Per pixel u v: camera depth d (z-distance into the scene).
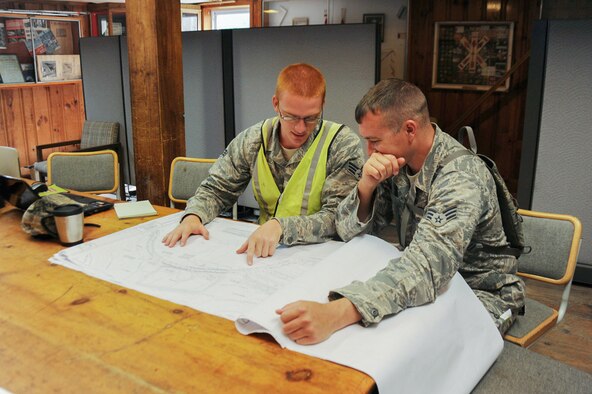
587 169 2.94
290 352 0.96
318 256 1.41
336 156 1.67
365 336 1.00
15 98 5.25
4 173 2.87
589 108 2.87
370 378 0.88
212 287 1.23
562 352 2.46
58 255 1.42
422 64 5.18
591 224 3.00
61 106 5.71
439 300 1.14
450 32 4.98
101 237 1.58
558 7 4.12
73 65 5.66
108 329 1.04
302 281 1.17
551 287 3.12
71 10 5.58
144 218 1.79
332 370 0.90
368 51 3.62
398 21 5.14
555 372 1.24
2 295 1.19
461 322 1.15
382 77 5.35
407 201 1.45
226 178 1.79
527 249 1.67
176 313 1.11
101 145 4.67
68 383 0.87
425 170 1.37
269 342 0.99
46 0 5.31
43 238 1.58
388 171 1.34
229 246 1.49
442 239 1.19
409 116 1.31
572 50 2.84
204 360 0.93
